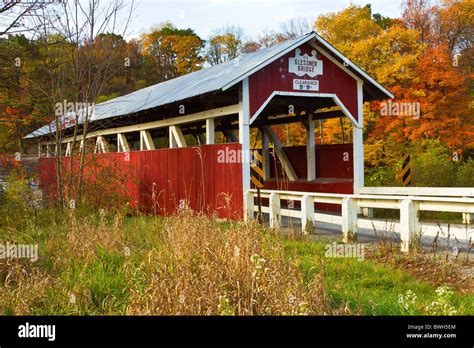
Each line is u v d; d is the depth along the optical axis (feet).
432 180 49.98
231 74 36.99
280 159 51.16
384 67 65.16
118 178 40.29
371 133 68.44
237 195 35.47
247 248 16.48
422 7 84.84
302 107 47.24
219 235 19.97
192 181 40.06
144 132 48.75
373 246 25.94
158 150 44.11
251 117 35.76
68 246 22.63
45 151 71.56
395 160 61.52
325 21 76.43
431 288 18.11
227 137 55.36
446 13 83.87
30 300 15.62
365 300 15.42
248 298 13.50
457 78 62.64
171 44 127.85
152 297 13.11
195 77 49.73
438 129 62.28
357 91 40.50
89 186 38.68
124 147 52.75
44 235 26.84
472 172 50.03
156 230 25.66
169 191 42.80
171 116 44.21
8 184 34.58
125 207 34.86
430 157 51.78
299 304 12.34
